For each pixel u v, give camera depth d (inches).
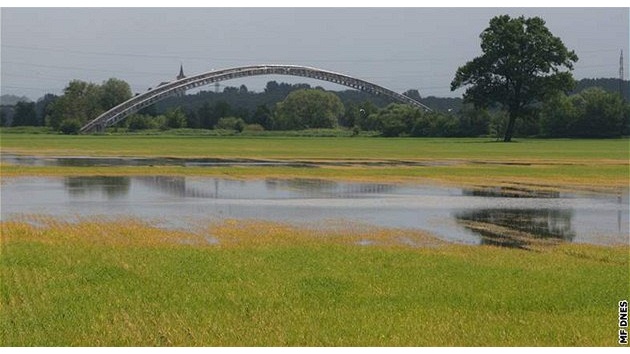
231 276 752.3
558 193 1744.6
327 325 590.2
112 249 924.6
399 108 7864.2
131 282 725.9
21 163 2721.5
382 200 1574.8
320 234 1092.5
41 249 919.7
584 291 697.0
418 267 807.1
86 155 3326.8
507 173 2357.3
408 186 1897.1
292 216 1306.6
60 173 2250.2
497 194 1716.3
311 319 605.3
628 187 1907.0
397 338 561.6
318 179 2079.2
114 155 3339.1
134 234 1078.4
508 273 777.6
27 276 752.3
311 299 664.4
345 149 4170.8
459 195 1689.2
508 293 685.9
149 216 1295.5
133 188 1801.2
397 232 1125.1
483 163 2876.5
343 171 2386.8
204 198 1595.7
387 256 880.9
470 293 686.5
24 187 1820.9
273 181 2009.1
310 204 1494.8
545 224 1230.9
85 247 940.6
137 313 620.1
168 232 1103.0
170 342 553.3
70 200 1547.7
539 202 1557.6
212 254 884.6
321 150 4010.8
